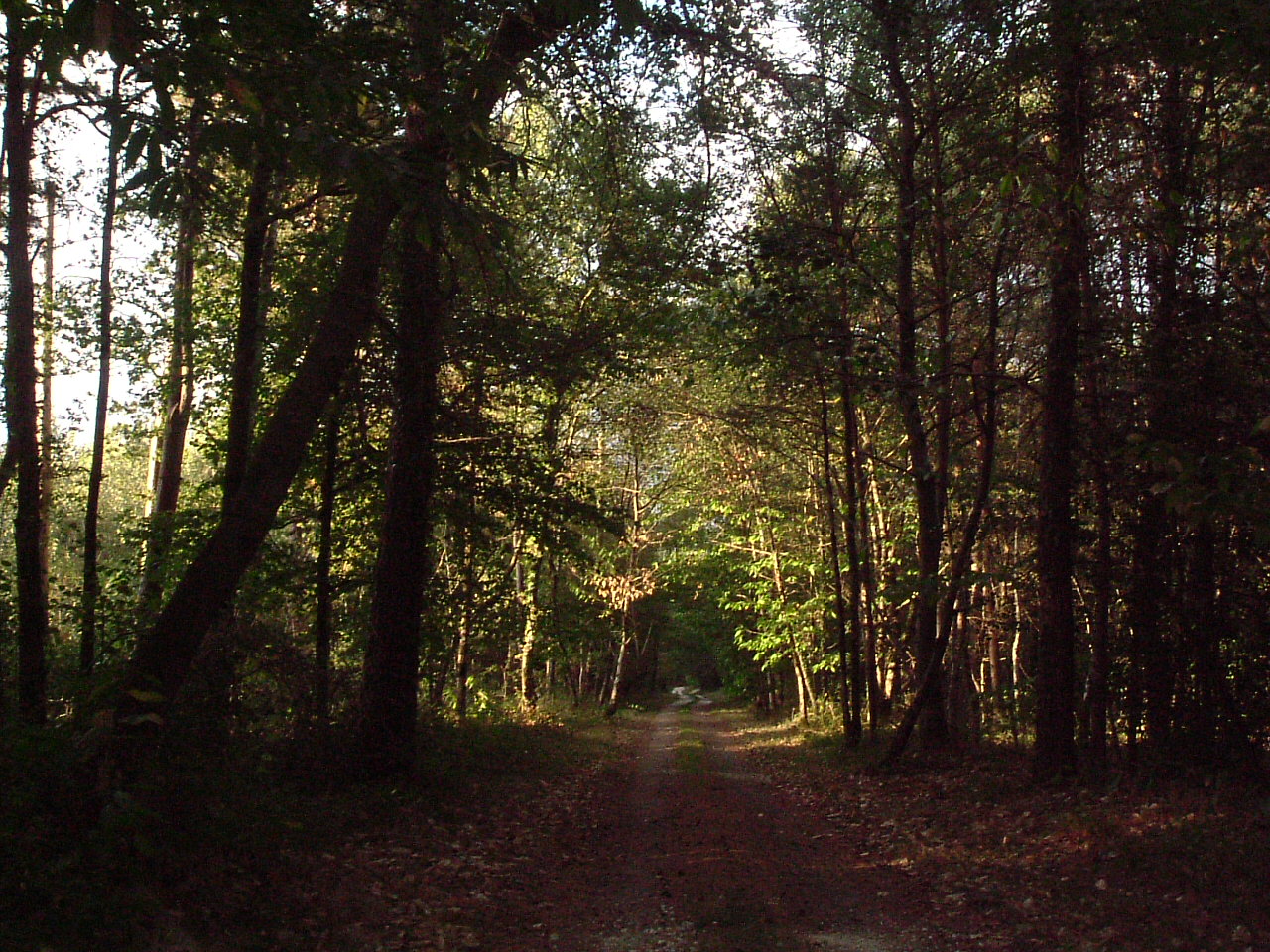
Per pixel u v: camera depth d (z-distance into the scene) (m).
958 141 15.20
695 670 82.44
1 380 13.05
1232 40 8.62
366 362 13.96
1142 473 12.40
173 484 17.83
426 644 17.86
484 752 16.72
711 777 17.86
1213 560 12.02
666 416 25.72
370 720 12.62
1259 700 11.73
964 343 17.33
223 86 5.86
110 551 20.92
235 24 6.13
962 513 20.53
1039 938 6.76
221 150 6.19
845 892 8.36
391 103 7.33
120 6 5.55
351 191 7.97
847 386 16.98
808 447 23.81
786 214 16.78
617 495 32.47
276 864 7.43
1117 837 9.20
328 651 14.55
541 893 8.53
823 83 15.63
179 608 7.82
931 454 20.17
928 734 17.53
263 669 11.85
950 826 11.42
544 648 27.06
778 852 10.32
